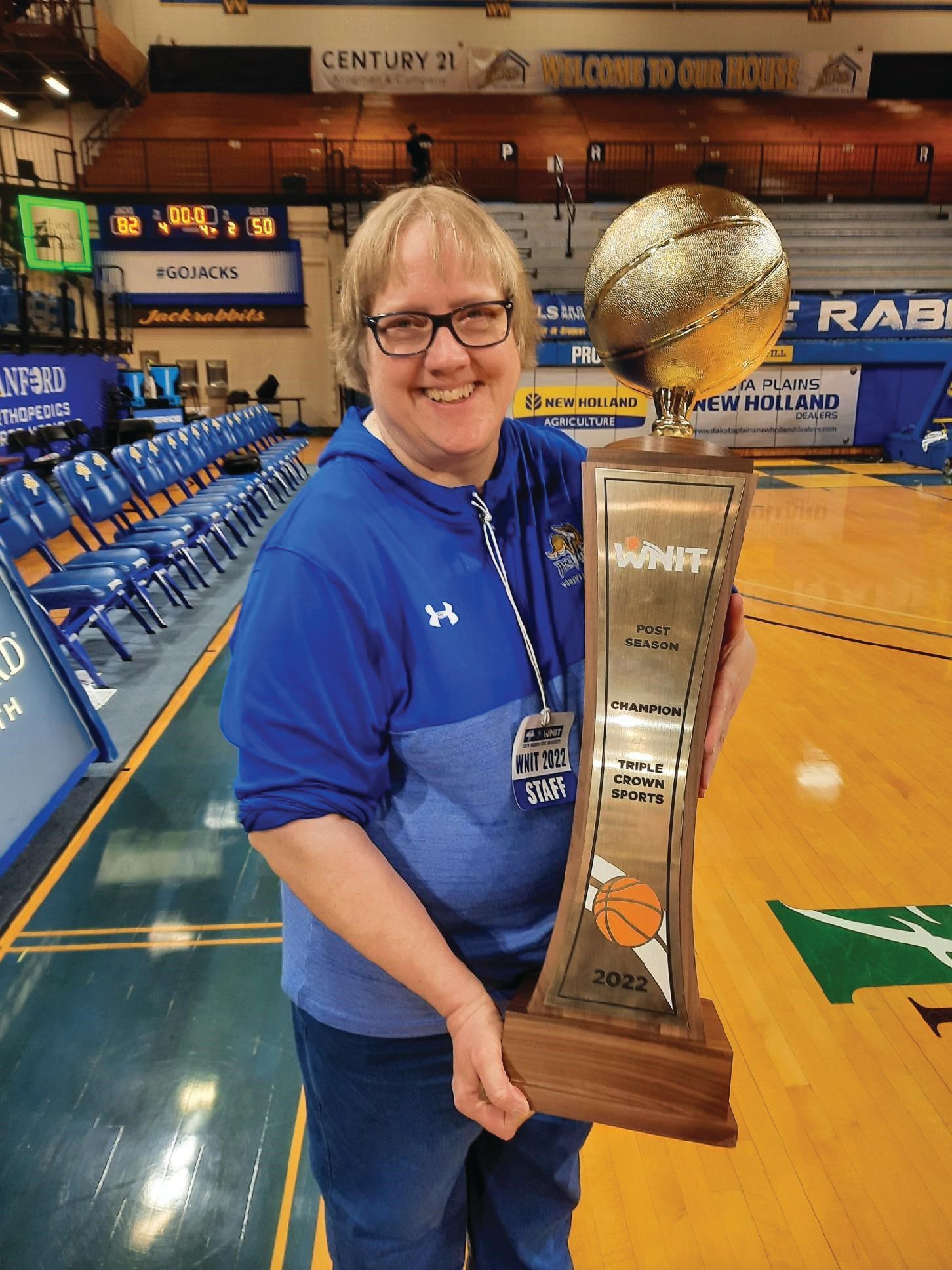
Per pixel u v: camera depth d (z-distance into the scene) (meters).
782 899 2.48
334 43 15.14
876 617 4.97
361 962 0.85
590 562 0.75
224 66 15.12
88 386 9.73
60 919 2.39
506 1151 1.02
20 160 11.91
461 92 15.48
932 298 11.05
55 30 12.27
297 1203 1.58
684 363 0.82
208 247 13.02
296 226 13.16
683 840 0.74
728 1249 1.52
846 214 12.41
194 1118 1.76
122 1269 1.47
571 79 15.47
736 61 15.51
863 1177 1.64
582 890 0.76
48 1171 1.64
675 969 0.74
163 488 6.11
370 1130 0.92
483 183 13.91
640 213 0.79
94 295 11.60
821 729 3.56
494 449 0.83
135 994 2.11
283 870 0.73
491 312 0.73
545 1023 0.74
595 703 0.76
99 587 4.04
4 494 4.01
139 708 3.71
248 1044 1.95
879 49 15.53
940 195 14.38
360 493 0.77
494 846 0.83
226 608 5.21
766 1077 1.87
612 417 10.42
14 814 2.59
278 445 10.02
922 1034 1.98
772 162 14.27
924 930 2.34
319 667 0.71
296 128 14.59
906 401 11.43
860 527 7.34
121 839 2.76
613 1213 1.58
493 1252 1.09
